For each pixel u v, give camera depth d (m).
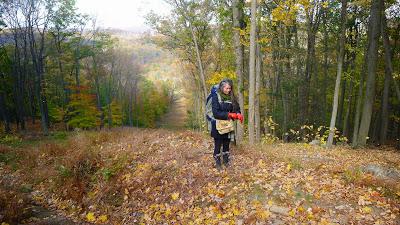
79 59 35.88
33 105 36.53
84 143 10.57
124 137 10.61
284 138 21.83
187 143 8.49
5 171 10.21
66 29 32.12
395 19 18.23
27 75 34.56
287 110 23.41
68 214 6.13
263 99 22.75
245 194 5.28
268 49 17.50
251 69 10.06
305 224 4.36
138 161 7.36
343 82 24.30
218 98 5.87
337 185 5.41
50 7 29.09
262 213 4.68
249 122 10.25
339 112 24.81
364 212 4.50
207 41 22.55
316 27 19.58
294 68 24.02
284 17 13.30
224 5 16.80
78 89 33.53
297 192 5.20
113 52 45.44
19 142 19.61
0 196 6.48
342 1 13.77
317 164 7.12
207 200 5.30
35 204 6.82
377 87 23.72
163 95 87.75
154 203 5.62
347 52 19.97
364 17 17.09
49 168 8.92
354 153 11.48
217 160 6.14
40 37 32.56
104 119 44.31
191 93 40.69
